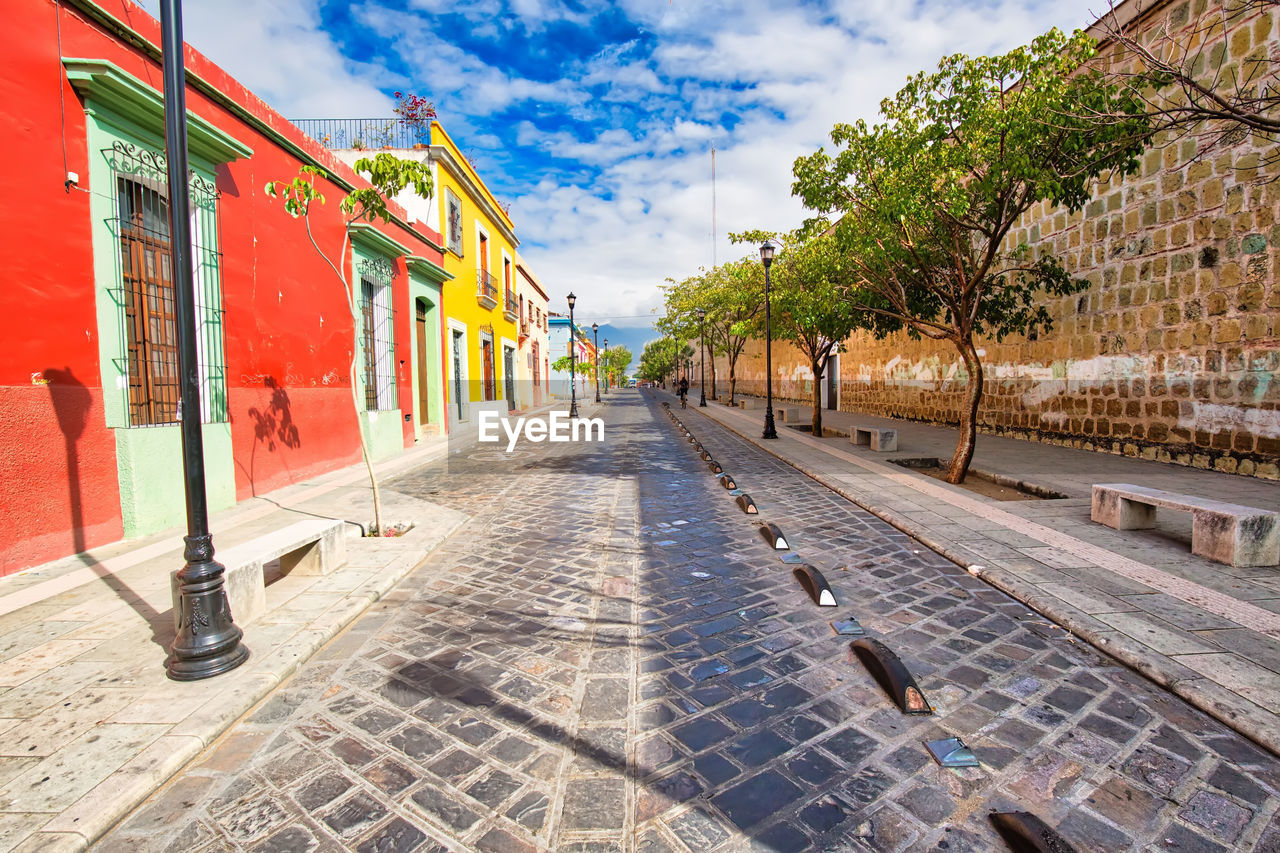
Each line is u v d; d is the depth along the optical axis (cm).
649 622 369
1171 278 853
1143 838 191
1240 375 758
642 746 244
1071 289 847
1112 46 902
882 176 696
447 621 375
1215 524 448
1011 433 1242
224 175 685
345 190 977
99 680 288
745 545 536
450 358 1593
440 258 1491
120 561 473
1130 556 462
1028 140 612
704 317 2758
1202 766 226
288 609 379
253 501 722
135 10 560
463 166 1700
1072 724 254
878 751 238
